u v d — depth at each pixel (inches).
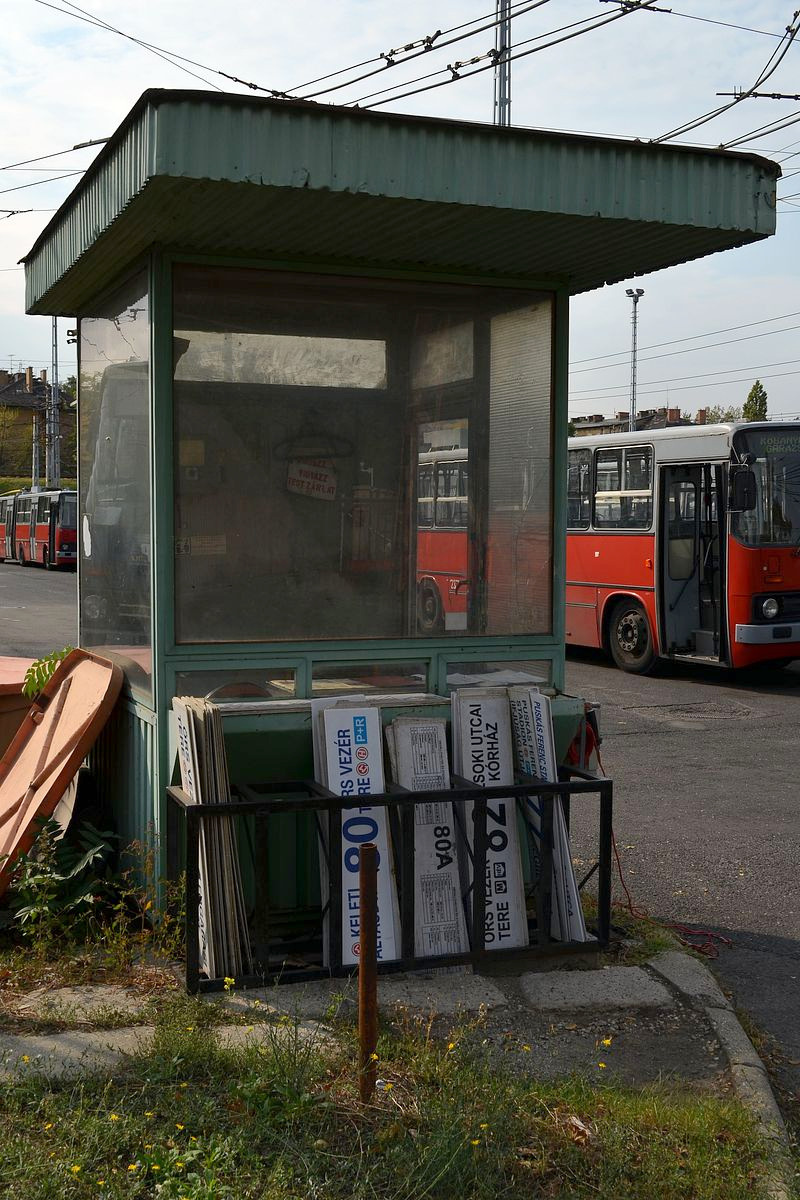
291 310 213.8
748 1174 140.3
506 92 786.8
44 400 3002.0
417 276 220.2
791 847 297.7
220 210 182.9
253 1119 142.4
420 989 189.3
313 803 183.9
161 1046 158.4
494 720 209.9
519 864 204.4
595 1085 158.7
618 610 622.5
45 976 190.2
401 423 222.1
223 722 197.5
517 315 229.8
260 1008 175.9
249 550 211.9
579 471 649.6
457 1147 134.6
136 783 220.7
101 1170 130.3
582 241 205.3
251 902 206.2
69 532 1705.2
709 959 223.5
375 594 221.1
